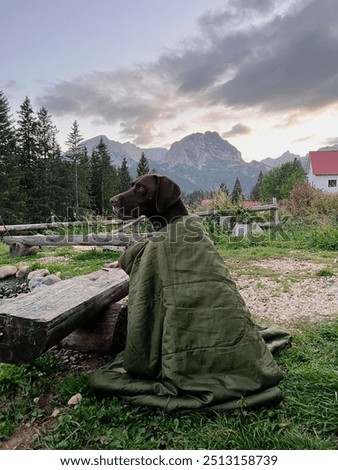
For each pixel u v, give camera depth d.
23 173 39.00
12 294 6.15
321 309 4.66
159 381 2.51
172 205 2.76
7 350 2.31
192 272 2.48
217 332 2.38
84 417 2.30
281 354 3.21
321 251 9.80
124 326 3.27
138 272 2.66
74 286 3.33
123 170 71.50
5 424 2.31
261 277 6.69
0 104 40.56
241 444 2.03
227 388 2.31
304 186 18.88
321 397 2.45
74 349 3.35
